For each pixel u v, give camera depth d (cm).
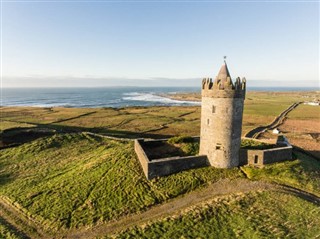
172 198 3139
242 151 3812
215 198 3058
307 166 3988
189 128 8725
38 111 12575
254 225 2481
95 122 9575
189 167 3703
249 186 3291
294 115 11738
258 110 13462
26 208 3144
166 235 2420
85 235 2580
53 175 4131
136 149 4381
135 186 3350
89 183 3584
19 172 4375
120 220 2778
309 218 2583
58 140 5969
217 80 3509
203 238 2348
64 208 3058
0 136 5947
